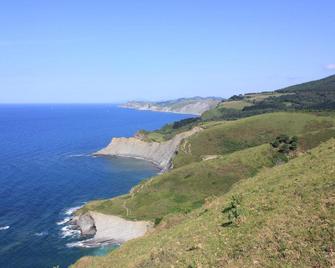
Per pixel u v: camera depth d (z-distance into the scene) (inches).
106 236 3543.3
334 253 729.0
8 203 4414.4
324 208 909.2
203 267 885.2
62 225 3782.0
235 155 4557.1
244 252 883.4
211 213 1380.4
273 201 1115.9
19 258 3019.2
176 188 4143.7
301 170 1364.4
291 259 770.8
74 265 1786.4
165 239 1337.4
